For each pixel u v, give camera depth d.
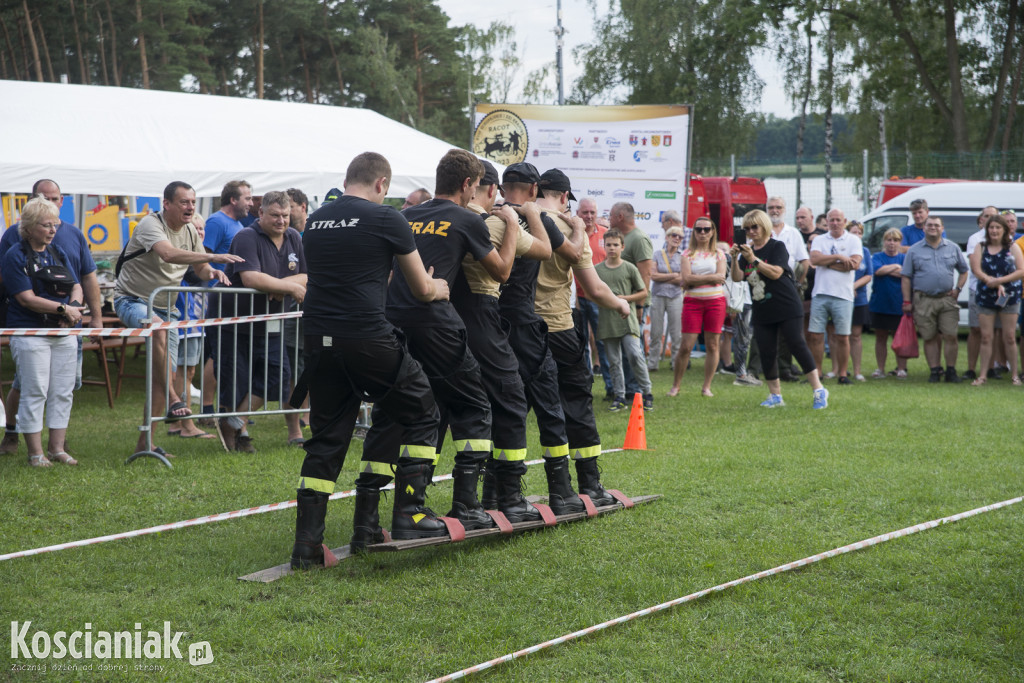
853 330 10.94
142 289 6.85
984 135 35.50
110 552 4.32
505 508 4.64
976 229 15.34
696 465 6.25
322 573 4.07
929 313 10.71
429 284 4.09
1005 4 33.00
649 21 39.66
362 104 48.31
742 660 3.26
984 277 10.34
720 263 9.28
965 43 33.97
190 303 7.29
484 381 4.55
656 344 11.26
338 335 3.96
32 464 5.94
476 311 4.49
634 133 12.54
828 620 3.63
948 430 7.52
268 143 10.24
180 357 7.17
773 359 8.75
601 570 4.14
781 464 6.28
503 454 4.63
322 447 4.14
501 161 12.66
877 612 3.69
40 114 9.34
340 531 4.75
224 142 9.94
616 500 5.19
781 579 4.07
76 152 8.88
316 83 48.84
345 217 3.98
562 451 4.89
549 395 4.90
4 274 5.88
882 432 7.44
